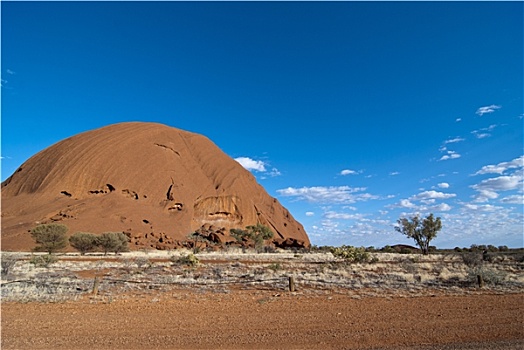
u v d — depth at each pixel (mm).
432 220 43531
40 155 92625
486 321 9258
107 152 86000
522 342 7430
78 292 13625
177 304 11664
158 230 69688
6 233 55312
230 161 117562
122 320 9438
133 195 81188
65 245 39469
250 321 9359
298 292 13969
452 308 10914
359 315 10016
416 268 23531
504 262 31234
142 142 94438
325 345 7332
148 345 7301
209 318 9703
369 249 66562
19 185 83250
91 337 7848
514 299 12414
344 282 16328
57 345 7250
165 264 26156
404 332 8242
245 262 30578
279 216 117562
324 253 53094
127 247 45625
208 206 93688
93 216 65938
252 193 112188
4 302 11625
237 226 94438
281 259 34969
